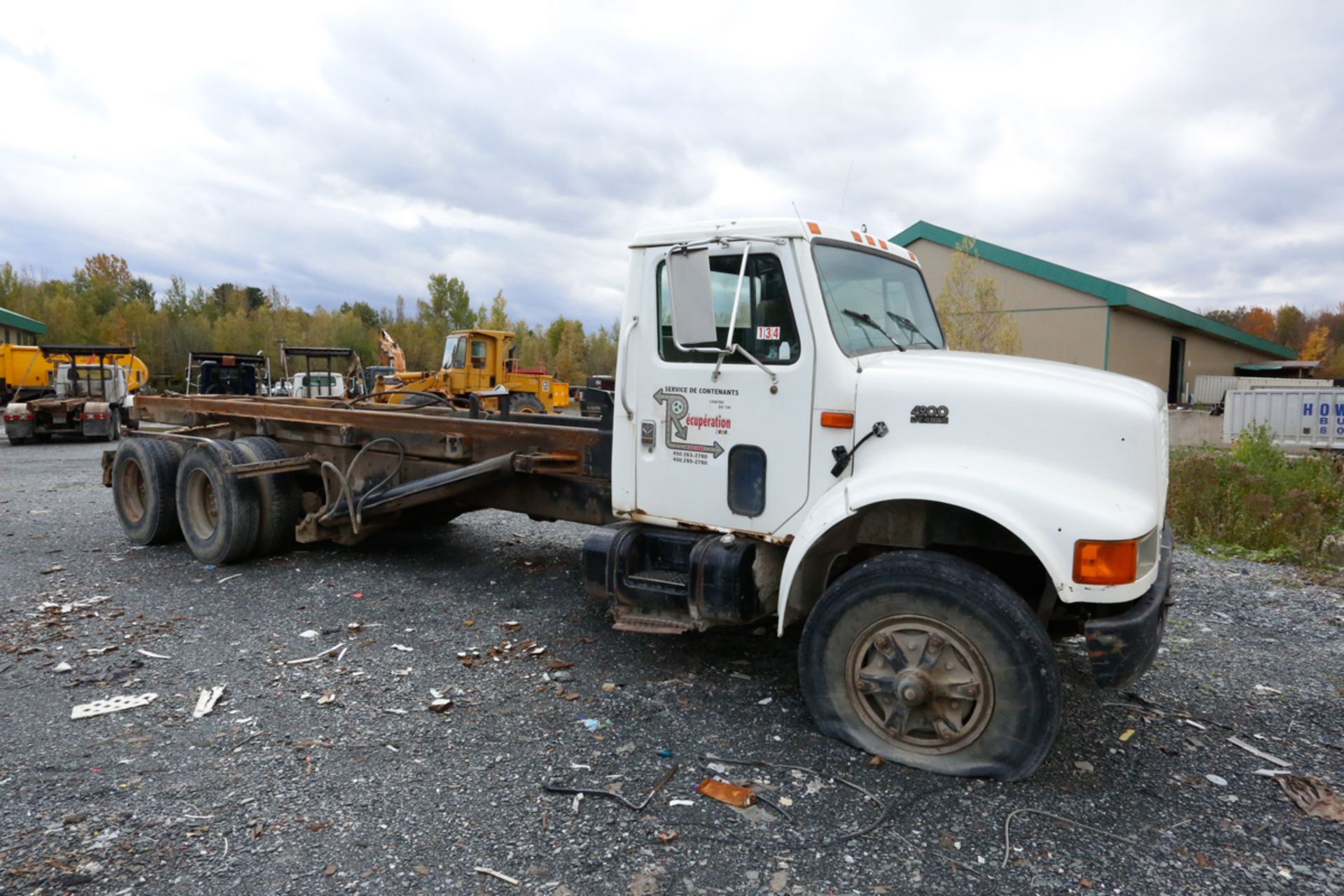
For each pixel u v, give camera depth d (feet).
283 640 15.81
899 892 8.33
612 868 8.70
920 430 11.21
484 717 12.46
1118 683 9.91
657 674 14.20
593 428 19.13
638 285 13.73
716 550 12.75
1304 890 8.38
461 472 17.89
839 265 12.89
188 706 12.81
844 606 11.09
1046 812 9.80
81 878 8.46
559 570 21.42
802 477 12.17
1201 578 21.07
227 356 46.09
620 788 10.35
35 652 15.07
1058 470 10.44
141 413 27.04
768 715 12.51
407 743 11.56
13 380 73.46
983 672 10.29
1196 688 13.80
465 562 22.16
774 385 12.31
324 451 21.99
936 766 10.65
